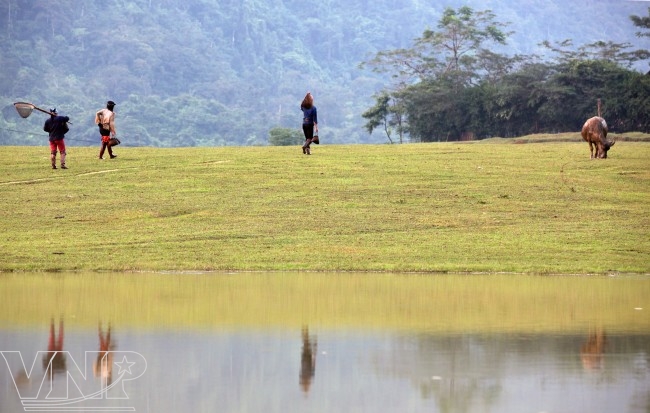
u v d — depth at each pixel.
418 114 179.12
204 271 35.69
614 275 35.34
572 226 45.09
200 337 22.39
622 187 54.91
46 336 22.39
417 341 21.94
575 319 24.91
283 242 41.19
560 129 165.88
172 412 16.48
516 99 165.50
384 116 196.50
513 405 16.81
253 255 38.56
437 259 38.03
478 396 17.31
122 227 44.22
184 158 62.97
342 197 50.53
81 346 21.30
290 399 17.27
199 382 18.41
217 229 43.69
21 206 48.31
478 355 20.44
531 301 28.22
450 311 26.25
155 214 46.78
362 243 41.06
